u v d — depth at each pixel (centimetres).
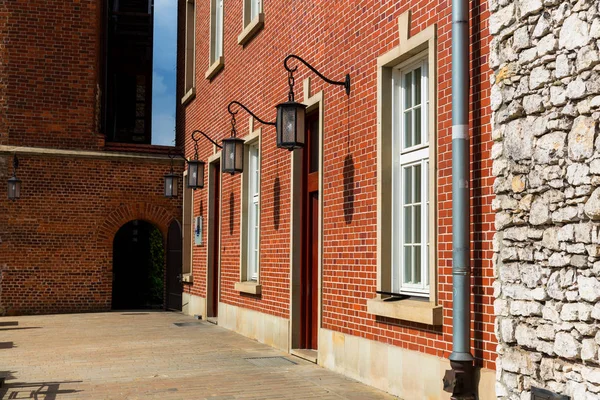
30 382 827
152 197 1991
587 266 481
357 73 856
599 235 470
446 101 665
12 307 1844
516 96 554
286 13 1120
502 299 566
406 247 772
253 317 1253
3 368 933
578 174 489
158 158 1992
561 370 504
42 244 1878
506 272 562
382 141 782
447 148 662
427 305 683
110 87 2373
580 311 486
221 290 1492
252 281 1316
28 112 1900
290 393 751
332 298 916
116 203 1953
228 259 1443
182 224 2012
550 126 516
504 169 566
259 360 995
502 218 566
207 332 1380
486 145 606
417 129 762
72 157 1914
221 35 1562
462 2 616
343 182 888
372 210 805
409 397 709
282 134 904
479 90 618
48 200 1889
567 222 500
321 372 888
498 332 568
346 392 755
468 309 605
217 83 1591
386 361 759
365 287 821
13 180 1806
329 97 939
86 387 791
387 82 791
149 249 2320
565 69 502
